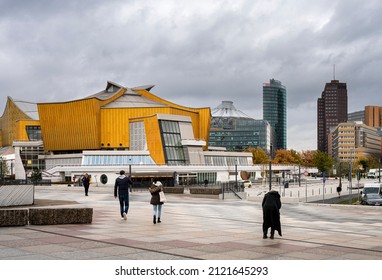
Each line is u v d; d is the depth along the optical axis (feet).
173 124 391.86
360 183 440.86
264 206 56.44
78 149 425.28
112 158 363.56
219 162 445.78
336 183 436.76
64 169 335.67
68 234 54.65
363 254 46.21
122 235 55.16
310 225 78.02
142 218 79.20
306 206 139.23
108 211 92.32
